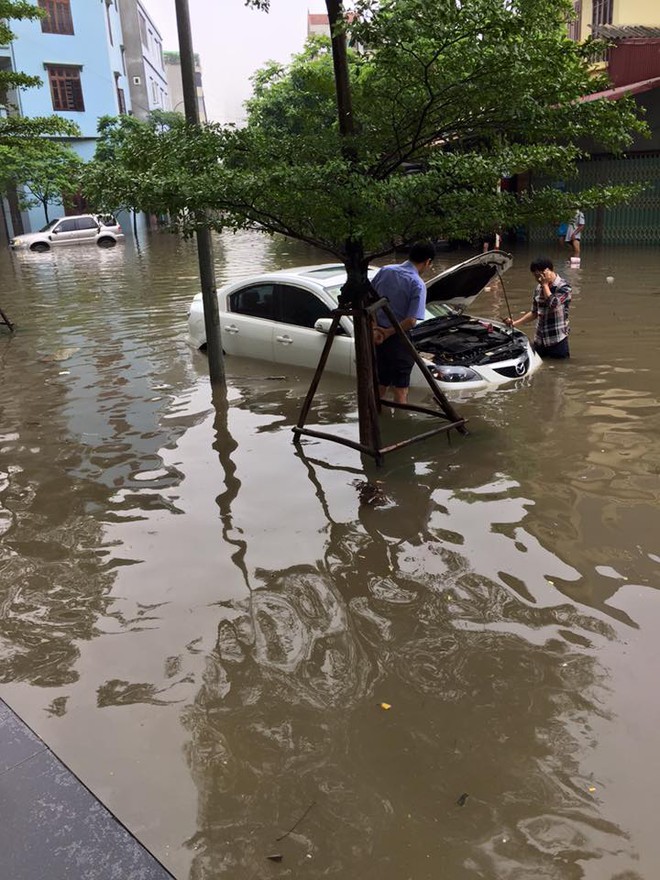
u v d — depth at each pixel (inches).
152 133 205.8
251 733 111.8
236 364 328.5
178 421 261.9
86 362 358.3
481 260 258.1
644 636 130.2
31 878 88.0
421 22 167.9
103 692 122.8
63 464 227.3
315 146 201.8
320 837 92.8
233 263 775.1
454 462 212.2
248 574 157.9
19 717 117.4
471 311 432.1
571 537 166.2
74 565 165.3
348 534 173.2
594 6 847.7
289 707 117.2
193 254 911.0
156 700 120.3
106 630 140.3
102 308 523.5
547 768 102.2
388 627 136.8
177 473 215.5
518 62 175.6
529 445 221.1
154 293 583.2
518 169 183.2
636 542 162.6
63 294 607.8
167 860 90.1
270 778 102.8
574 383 277.6
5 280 735.1
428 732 110.2
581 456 211.0
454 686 120.0
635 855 88.2
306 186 183.0
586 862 87.5
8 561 168.2
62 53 1513.3
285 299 313.7
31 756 108.1
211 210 204.1
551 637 131.2
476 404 258.7
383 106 197.9
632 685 118.0
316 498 193.9
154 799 99.8
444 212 189.9
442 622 137.3
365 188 181.5
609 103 187.8
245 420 259.0
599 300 440.1
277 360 319.9
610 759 103.3
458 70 181.8
